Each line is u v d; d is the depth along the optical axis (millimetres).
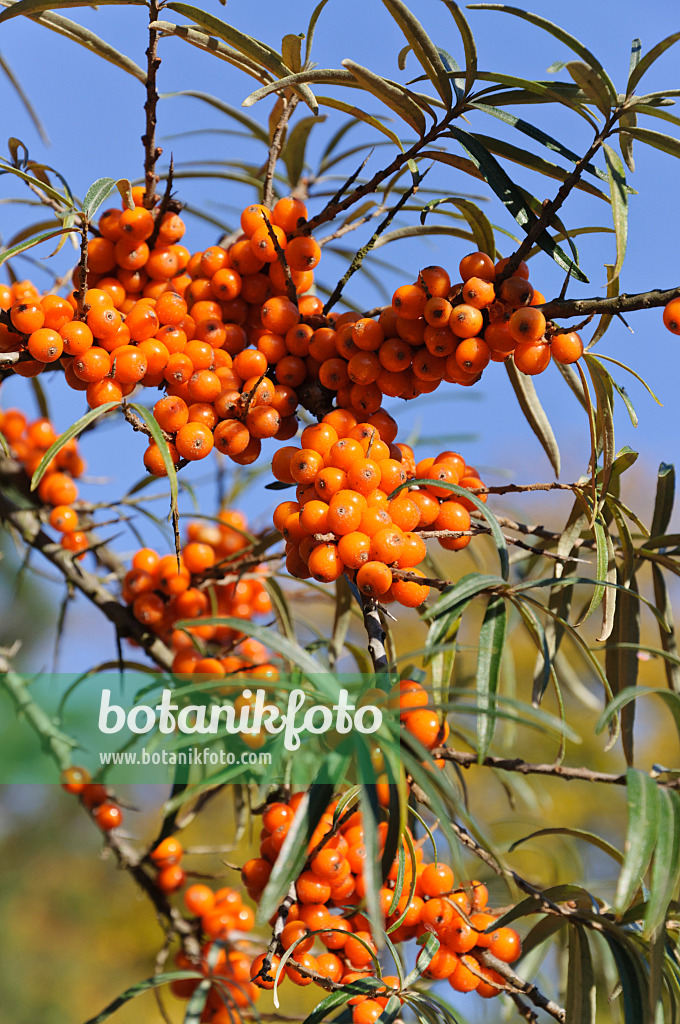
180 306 560
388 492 541
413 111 548
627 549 584
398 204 563
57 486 656
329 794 511
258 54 557
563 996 622
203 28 558
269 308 558
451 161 562
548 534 575
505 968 553
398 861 540
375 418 555
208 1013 607
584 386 546
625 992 537
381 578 522
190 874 638
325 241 599
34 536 640
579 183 545
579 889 557
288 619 650
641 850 507
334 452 536
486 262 539
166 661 628
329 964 553
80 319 543
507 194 543
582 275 541
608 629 555
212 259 565
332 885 551
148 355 546
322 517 528
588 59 523
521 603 550
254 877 565
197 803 625
